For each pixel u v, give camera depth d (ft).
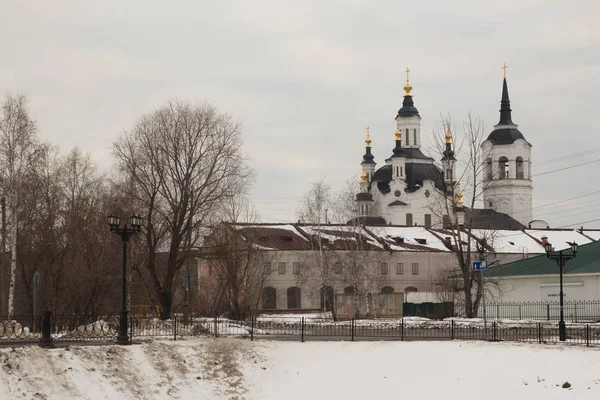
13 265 184.44
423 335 157.58
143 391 106.42
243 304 239.50
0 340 124.67
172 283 204.33
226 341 133.18
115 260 202.90
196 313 242.17
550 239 405.39
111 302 218.38
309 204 327.26
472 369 117.91
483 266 147.84
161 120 205.67
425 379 116.88
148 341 127.03
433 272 372.79
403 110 527.81
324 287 305.94
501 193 530.68
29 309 196.75
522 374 112.57
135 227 127.13
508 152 531.50
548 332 159.74
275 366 126.93
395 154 510.99
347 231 352.08
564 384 105.70
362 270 309.63
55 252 210.59
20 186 190.39
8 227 199.72
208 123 206.28
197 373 117.70
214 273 264.11
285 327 184.96
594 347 124.16
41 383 95.76
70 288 194.70
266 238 353.92
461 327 171.42
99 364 106.63
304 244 356.59
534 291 225.15
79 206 214.69
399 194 506.07
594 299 209.05
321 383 119.75
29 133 193.77
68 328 154.71
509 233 403.75
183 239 211.00
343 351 133.90
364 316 272.51
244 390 116.26
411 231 397.19
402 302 287.28
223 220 232.53
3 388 91.09
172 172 203.00
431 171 501.15
